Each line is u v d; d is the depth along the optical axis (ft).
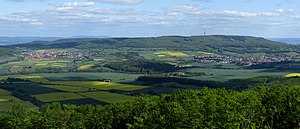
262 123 206.69
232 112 180.55
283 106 226.99
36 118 268.82
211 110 187.62
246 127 183.01
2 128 280.31
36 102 512.63
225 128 168.25
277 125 221.87
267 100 237.66
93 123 273.75
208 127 177.37
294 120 215.72
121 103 294.46
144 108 276.21
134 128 230.27
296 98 223.30
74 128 265.95
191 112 191.21
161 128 206.69
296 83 518.78
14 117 284.61
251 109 206.49
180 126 185.37
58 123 269.85
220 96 230.07
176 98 266.98
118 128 279.90
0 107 480.64
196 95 260.62
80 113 282.97
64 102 508.94
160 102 259.39
